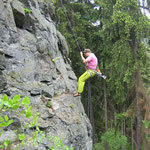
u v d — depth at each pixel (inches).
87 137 203.3
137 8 374.9
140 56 386.9
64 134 157.6
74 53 518.3
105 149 485.7
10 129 115.9
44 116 154.4
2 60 141.9
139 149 412.2
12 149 105.0
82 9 522.3
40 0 243.1
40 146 127.1
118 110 548.4
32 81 169.5
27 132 125.4
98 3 479.5
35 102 160.6
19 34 175.5
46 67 197.3
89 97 534.6
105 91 530.6
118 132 464.1
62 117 171.8
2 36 150.5
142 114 418.9
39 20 209.0
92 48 530.3
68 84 231.9
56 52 237.5
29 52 177.0
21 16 177.0
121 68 411.2
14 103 58.0
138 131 411.2
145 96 374.9
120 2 370.3
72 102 207.9
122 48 397.1
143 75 383.9
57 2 478.6
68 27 498.3
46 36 214.2
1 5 155.4
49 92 182.7
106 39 471.5
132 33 390.9
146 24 351.3
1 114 115.0
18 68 158.2
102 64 574.9
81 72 534.9
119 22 380.5
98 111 588.7
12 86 141.4
